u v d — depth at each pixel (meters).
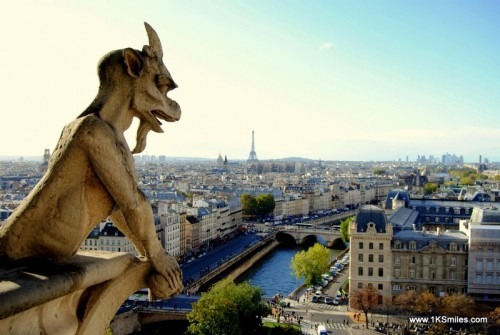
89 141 14.27
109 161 14.56
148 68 15.95
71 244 14.66
